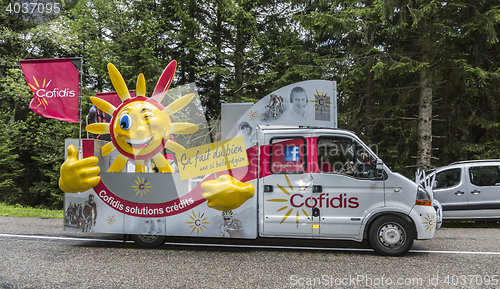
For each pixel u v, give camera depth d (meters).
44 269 4.39
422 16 10.23
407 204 5.20
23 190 18.30
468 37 10.80
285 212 5.29
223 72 14.70
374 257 5.23
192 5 15.64
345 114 13.89
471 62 11.85
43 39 16.73
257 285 3.93
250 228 5.25
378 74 11.28
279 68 15.62
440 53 11.50
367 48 12.40
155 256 5.13
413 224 5.29
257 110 5.66
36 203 18.70
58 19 16.64
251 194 5.22
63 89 5.82
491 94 12.11
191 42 15.45
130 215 5.48
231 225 5.29
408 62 11.00
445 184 8.88
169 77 5.71
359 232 5.21
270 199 5.32
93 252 5.30
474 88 11.65
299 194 5.29
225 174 5.36
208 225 5.32
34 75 5.84
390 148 13.73
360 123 14.16
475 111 12.62
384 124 14.05
